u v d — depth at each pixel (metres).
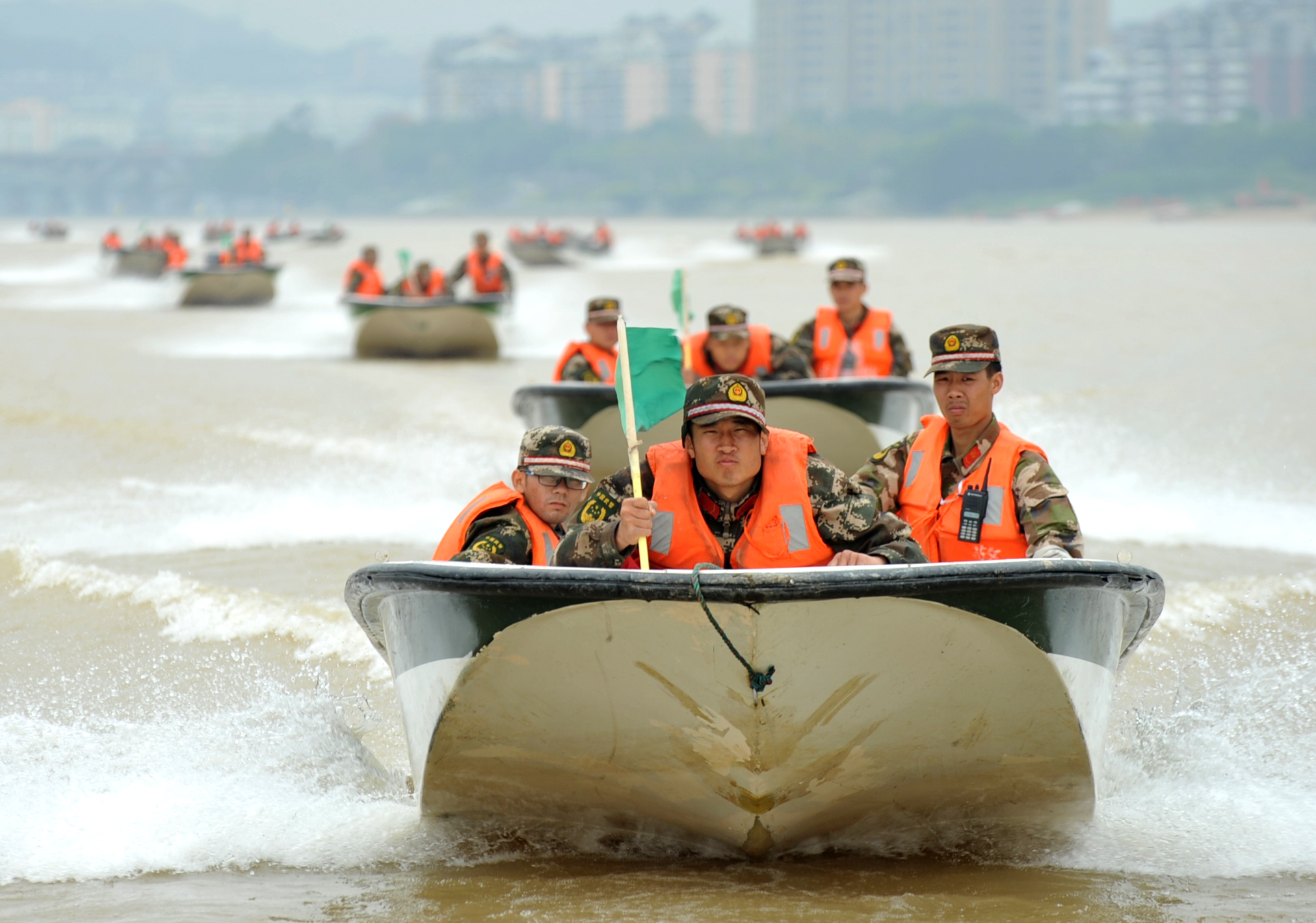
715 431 16.36
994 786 17.30
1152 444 47.06
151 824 18.70
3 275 177.62
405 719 18.59
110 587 30.09
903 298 121.25
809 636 15.42
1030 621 15.95
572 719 16.64
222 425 52.25
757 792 16.58
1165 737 21.72
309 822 18.95
